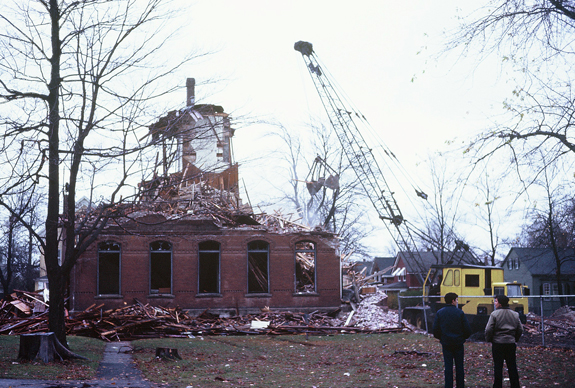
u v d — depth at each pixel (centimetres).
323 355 1802
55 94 1497
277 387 1143
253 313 2958
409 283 6788
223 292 2950
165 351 1598
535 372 1281
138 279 2859
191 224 2959
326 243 3091
